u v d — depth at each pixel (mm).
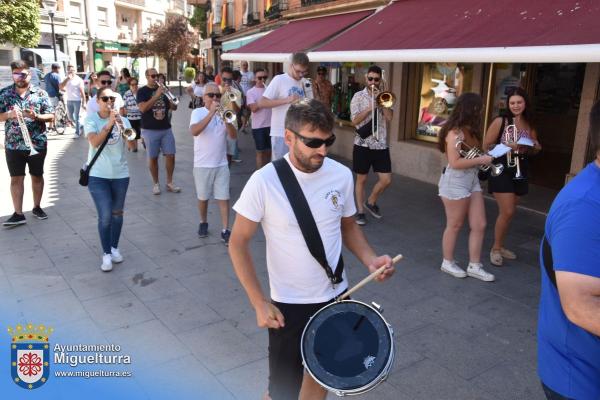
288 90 6344
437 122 8938
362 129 6266
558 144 10711
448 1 6852
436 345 3709
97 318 4125
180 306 4328
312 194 2291
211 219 6738
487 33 5316
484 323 4023
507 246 5676
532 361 3508
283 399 2479
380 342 2102
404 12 7520
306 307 2359
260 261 5258
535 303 4355
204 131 5637
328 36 8797
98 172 4941
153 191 8000
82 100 13977
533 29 4898
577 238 1647
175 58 42156
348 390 2000
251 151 11938
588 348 1759
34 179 6441
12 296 4496
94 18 39562
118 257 5234
